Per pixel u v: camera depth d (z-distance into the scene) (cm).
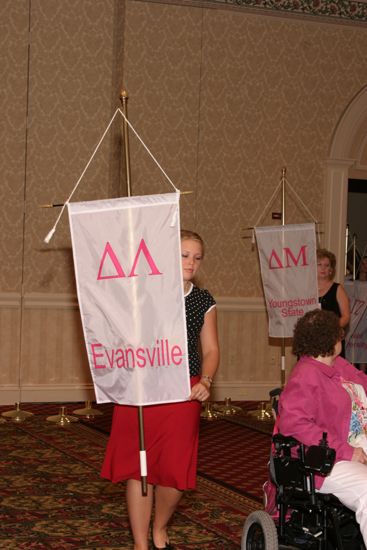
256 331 1062
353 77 1091
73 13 1003
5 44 980
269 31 1061
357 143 1122
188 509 553
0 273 983
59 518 521
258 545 388
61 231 1002
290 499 387
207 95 1038
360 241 1188
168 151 1025
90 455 713
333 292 756
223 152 1046
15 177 986
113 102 1018
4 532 489
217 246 1046
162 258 402
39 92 994
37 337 995
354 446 400
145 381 402
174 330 401
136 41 1008
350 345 1077
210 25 1038
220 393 1048
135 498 420
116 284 405
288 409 391
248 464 705
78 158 1008
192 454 421
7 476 630
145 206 404
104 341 407
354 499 368
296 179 1075
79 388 1009
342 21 1084
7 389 984
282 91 1067
